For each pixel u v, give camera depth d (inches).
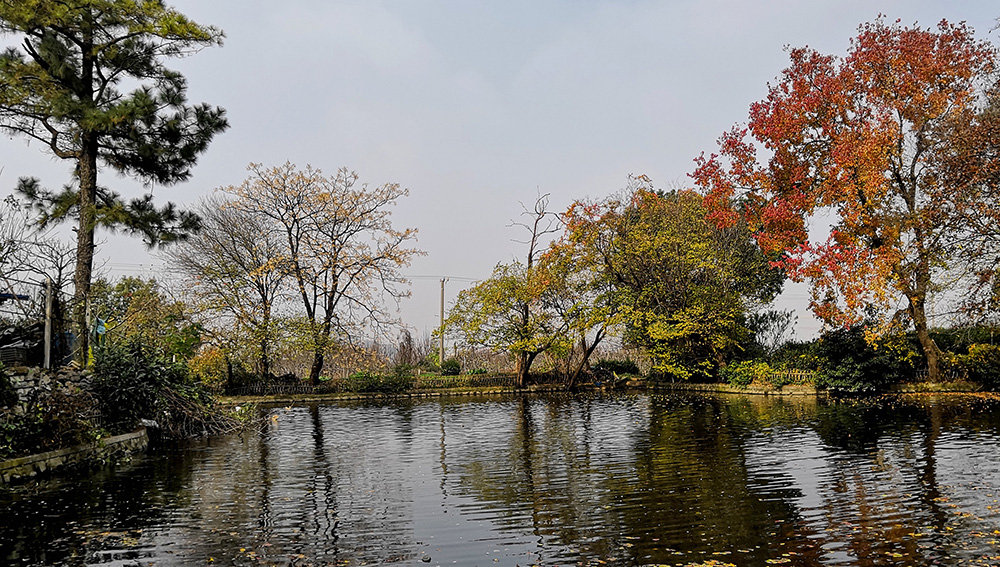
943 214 809.5
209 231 1227.2
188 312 1135.6
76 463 478.6
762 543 266.5
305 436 653.3
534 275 1270.9
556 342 1277.1
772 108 1039.0
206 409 681.0
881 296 868.0
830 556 247.6
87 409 518.3
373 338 1293.1
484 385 1300.4
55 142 713.0
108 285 980.6
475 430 682.8
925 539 262.2
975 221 772.6
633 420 727.7
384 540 283.6
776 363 1077.8
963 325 884.0
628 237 1214.9
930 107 906.1
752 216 1089.4
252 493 382.6
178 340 1011.3
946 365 941.2
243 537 289.9
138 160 745.0
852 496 338.0
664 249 1167.6
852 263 906.1
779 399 936.9
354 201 1268.5
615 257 1228.5
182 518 323.6
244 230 1237.1
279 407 1023.6
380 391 1203.9
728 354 1202.6
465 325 1293.1
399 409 954.1
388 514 329.4
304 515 328.8
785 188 1049.5
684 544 268.5
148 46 726.5
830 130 992.9
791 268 944.3
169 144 746.8
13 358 522.0
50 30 671.8
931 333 1027.3
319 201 1238.3
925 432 544.4
